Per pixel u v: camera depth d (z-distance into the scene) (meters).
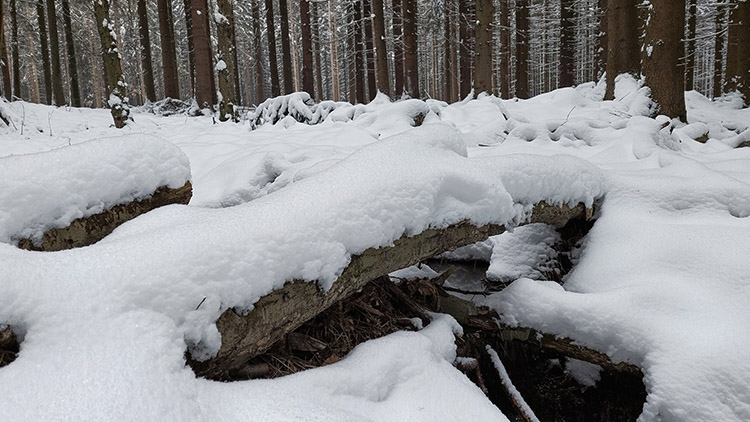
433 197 2.39
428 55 41.78
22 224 1.83
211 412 1.51
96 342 1.36
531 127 6.66
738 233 2.72
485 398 2.13
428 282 3.08
